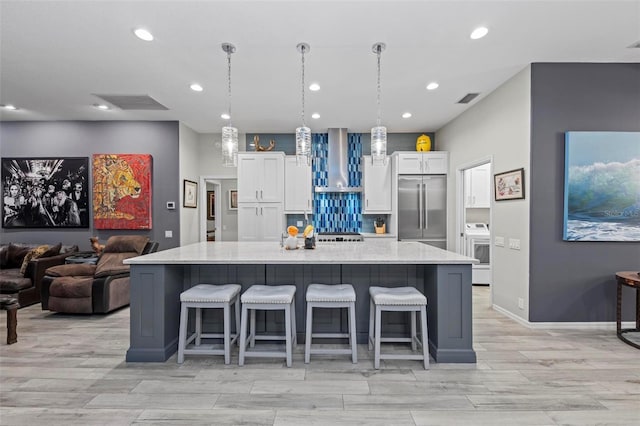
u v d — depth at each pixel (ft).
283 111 14.74
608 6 7.23
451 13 7.48
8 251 14.64
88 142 16.03
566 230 10.20
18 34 8.23
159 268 8.09
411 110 14.66
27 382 7.06
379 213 17.72
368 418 5.79
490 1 7.07
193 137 17.92
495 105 12.26
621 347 8.81
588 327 10.29
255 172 17.31
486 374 7.34
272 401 6.31
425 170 16.80
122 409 6.07
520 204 10.85
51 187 15.93
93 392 6.64
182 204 16.40
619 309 9.51
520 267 10.84
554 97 10.24
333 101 13.37
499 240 12.02
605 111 10.25
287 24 7.89
